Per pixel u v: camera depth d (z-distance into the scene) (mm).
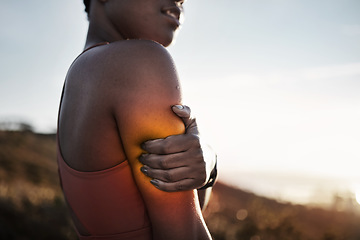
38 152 39875
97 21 1144
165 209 858
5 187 12086
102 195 921
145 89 843
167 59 907
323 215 18859
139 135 840
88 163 922
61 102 1110
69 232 8492
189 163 821
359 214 19453
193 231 871
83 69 949
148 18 1084
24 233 7938
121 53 879
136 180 885
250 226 9445
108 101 864
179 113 845
